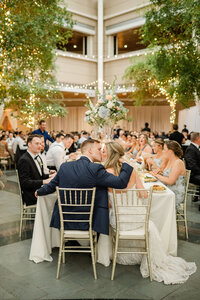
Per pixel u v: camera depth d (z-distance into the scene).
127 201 2.81
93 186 2.86
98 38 17.95
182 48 6.57
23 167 3.81
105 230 2.88
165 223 3.22
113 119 4.72
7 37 6.13
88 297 2.51
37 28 6.65
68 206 2.89
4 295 2.54
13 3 6.35
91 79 18.33
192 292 2.60
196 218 4.68
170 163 4.05
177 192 3.82
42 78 10.12
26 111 10.07
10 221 4.49
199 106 7.05
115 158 3.11
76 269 3.02
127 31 17.30
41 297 2.51
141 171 4.52
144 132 6.94
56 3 7.48
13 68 7.71
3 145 9.45
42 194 3.07
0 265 3.09
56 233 3.45
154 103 17.89
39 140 3.91
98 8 17.72
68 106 21.17
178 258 3.14
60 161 5.11
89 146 3.04
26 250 3.46
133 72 12.17
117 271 2.99
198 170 5.30
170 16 6.08
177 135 7.85
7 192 6.42
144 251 3.06
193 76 6.32
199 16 5.46
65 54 16.58
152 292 2.60
